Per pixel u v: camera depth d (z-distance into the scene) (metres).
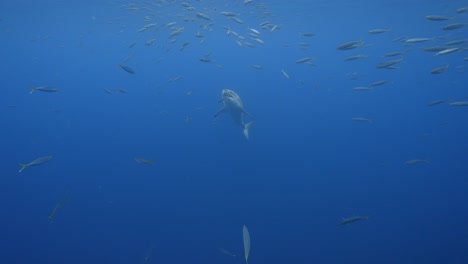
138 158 7.80
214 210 13.52
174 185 15.38
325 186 15.26
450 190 15.51
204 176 15.97
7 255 11.72
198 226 12.65
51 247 12.12
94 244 12.16
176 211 13.62
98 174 16.89
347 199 14.36
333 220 12.99
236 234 12.16
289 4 24.97
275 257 11.12
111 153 19.14
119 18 30.44
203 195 14.55
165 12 23.88
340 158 18.08
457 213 13.81
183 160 17.42
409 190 15.43
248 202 13.98
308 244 11.76
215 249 11.46
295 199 14.17
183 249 11.55
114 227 12.98
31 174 17.39
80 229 13.02
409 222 13.17
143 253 11.50
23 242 12.45
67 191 15.63
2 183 16.67
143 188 15.37
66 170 17.59
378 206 14.09
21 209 14.55
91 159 18.61
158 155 18.12
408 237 12.32
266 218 13.02
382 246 11.84
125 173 16.77
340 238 12.12
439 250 11.66
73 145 20.75
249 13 25.86
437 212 13.88
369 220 13.18
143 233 12.50
